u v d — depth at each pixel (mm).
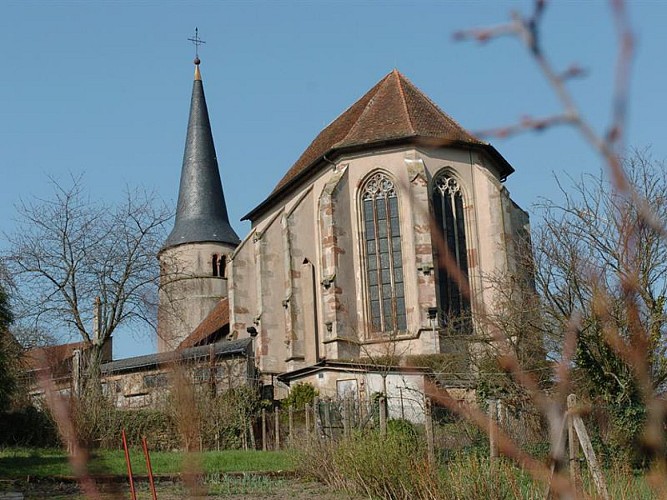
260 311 47656
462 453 15961
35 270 43906
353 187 44781
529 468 3799
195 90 72750
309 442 22172
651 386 2861
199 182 70312
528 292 29719
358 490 18406
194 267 67000
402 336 42500
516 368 3643
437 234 3207
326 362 40250
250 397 35875
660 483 2914
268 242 48719
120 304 44562
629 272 2676
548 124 2105
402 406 26969
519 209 45719
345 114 54875
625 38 2010
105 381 38406
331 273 43531
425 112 46531
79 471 3537
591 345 12836
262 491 19703
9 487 19719
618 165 2535
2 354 22531
